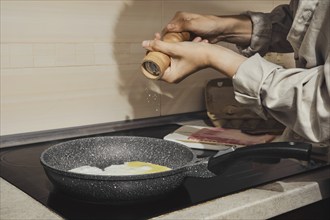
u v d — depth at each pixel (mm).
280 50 1241
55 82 1151
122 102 1290
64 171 688
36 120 1136
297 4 922
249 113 1280
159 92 1370
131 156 931
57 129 1175
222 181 837
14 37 1068
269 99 804
